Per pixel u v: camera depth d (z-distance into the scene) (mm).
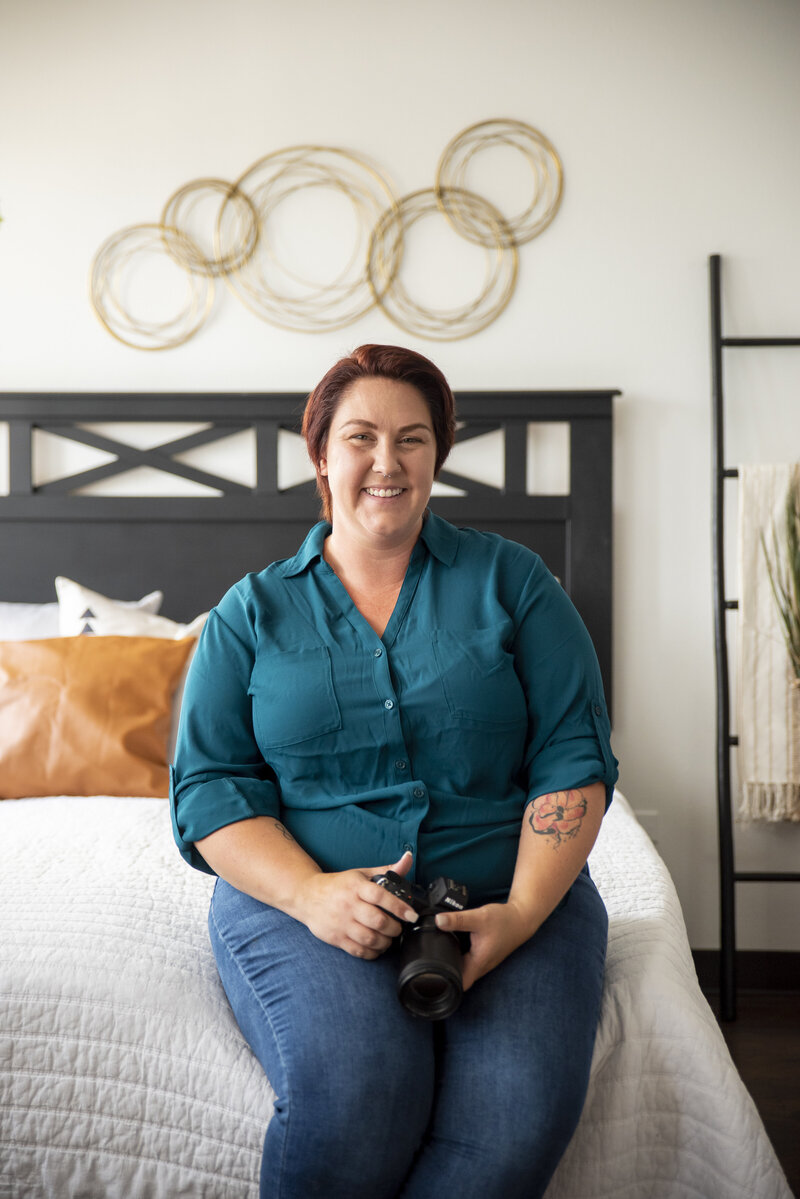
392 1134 993
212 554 2572
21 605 2461
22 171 2578
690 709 2537
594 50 2508
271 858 1158
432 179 2541
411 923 1071
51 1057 1192
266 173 2559
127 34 2555
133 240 2580
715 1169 1130
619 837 1777
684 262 2516
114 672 2131
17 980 1227
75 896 1408
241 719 1279
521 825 1215
